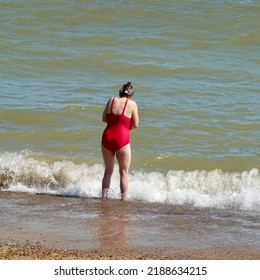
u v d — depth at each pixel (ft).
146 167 57.06
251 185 52.34
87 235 40.47
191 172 54.70
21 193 50.31
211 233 41.34
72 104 71.31
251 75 82.43
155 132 64.59
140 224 42.91
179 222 43.50
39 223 42.60
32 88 76.69
